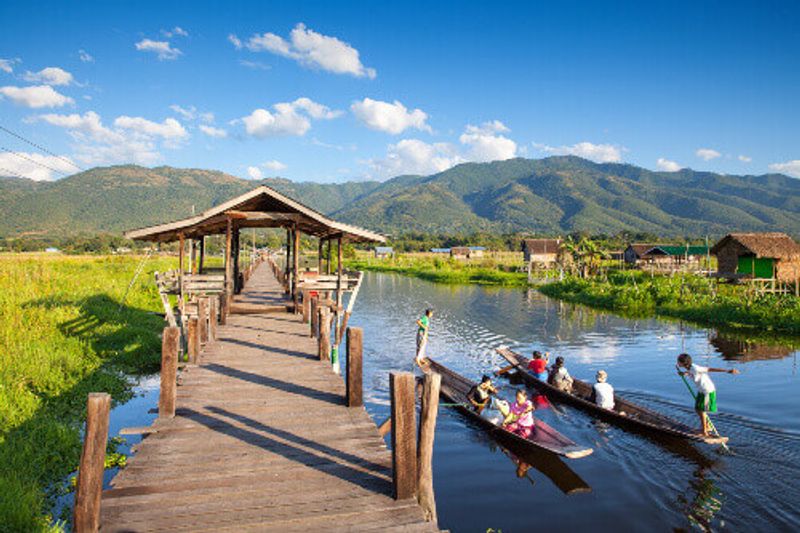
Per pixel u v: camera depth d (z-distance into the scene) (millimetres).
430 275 64062
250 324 14375
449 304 36375
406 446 4852
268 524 4379
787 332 23547
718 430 10891
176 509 4555
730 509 7773
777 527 7273
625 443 10320
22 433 9242
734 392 13641
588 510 7867
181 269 15602
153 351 16797
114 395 12625
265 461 5562
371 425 6664
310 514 4531
